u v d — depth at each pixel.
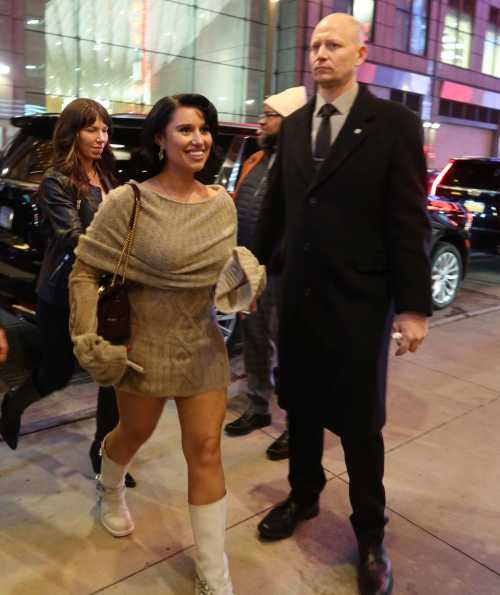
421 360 4.61
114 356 1.78
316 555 2.32
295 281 2.13
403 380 4.18
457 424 3.51
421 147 1.96
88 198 2.47
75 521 2.47
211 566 1.95
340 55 1.97
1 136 13.62
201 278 1.89
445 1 22.95
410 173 1.93
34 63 13.94
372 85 21.19
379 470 2.14
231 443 3.19
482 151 27.78
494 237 8.23
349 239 2.00
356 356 2.01
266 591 2.12
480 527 2.53
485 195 8.29
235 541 2.38
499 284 7.98
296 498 2.44
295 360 2.20
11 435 2.79
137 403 2.03
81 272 1.89
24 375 3.97
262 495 2.71
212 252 1.90
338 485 2.82
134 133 3.97
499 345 5.06
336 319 2.04
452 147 25.95
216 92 17.97
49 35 14.12
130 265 1.85
